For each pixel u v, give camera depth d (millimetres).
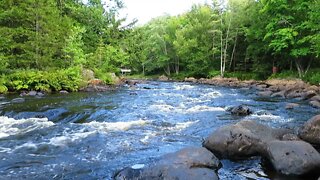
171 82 39625
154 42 55219
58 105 14609
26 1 23281
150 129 10039
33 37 22938
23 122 11039
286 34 29531
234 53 44500
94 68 28703
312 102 15234
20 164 6727
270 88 25109
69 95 19344
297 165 5758
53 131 9648
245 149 6906
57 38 24734
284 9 31203
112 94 20547
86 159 7059
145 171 5555
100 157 7195
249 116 12180
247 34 37531
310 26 26672
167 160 5812
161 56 54656
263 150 6762
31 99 16828
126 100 17391
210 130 9812
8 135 9188
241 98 19141
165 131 9750
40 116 12086
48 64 23797
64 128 10078
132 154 7395
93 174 6156
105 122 11164
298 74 31172
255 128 7457
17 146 8039
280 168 5883
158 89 26469
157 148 7871
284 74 32969
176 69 54812
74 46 26141
